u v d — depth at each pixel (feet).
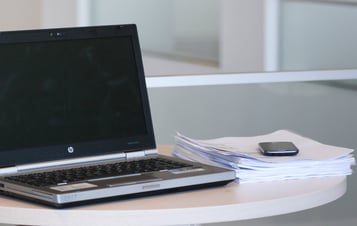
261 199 4.95
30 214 4.69
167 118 8.46
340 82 8.91
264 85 8.71
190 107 8.51
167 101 8.45
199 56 14.93
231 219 4.82
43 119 5.59
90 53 5.84
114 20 13.70
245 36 13.94
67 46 5.76
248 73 8.64
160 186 5.03
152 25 14.34
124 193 4.89
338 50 12.09
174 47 14.61
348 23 11.94
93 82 5.81
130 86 5.96
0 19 12.52
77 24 13.25
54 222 4.67
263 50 13.29
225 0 14.42
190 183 5.15
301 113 8.84
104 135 5.80
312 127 8.89
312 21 12.39
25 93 5.55
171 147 6.69
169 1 14.34
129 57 6.00
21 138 5.49
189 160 6.01
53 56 5.70
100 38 5.90
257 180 5.44
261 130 8.75
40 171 5.42
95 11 13.41
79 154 5.67
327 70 8.87
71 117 5.69
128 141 5.88
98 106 5.80
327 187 5.29
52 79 5.66
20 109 5.52
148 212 4.68
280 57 13.01
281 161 5.52
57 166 5.58
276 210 4.96
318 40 12.32
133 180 5.06
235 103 8.63
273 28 13.05
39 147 5.54
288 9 12.79
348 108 8.96
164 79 8.43
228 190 5.21
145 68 14.44
